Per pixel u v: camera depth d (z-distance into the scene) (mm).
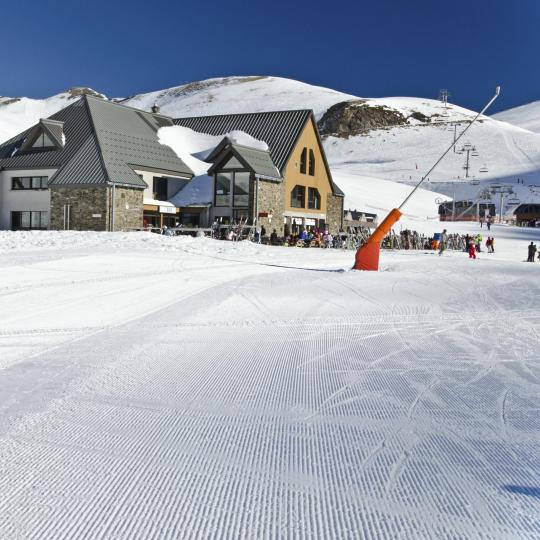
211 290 12188
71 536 2801
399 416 4652
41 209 36594
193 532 2844
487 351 7191
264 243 35500
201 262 18297
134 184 34625
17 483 3361
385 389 5430
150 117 45406
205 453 3840
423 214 84375
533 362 6625
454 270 19781
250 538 2795
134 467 3602
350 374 5969
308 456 3803
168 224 39250
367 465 3666
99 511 3045
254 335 7891
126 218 34656
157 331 7953
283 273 16203
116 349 6816
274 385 5512
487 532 2852
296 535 2820
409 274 17188
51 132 37156
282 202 39688
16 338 7305
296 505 3123
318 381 5680
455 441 4105
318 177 44062
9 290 10992
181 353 6730
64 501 3150
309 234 36375
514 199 113500
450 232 61719
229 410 4750
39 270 13969
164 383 5500
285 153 40438
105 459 3717
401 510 3078
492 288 14383
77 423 4375
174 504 3127
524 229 66750
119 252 20094
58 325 8188
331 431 4285
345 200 78312
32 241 22766
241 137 41375
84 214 34281
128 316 9031
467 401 5078
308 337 7848
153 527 2891
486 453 3889
